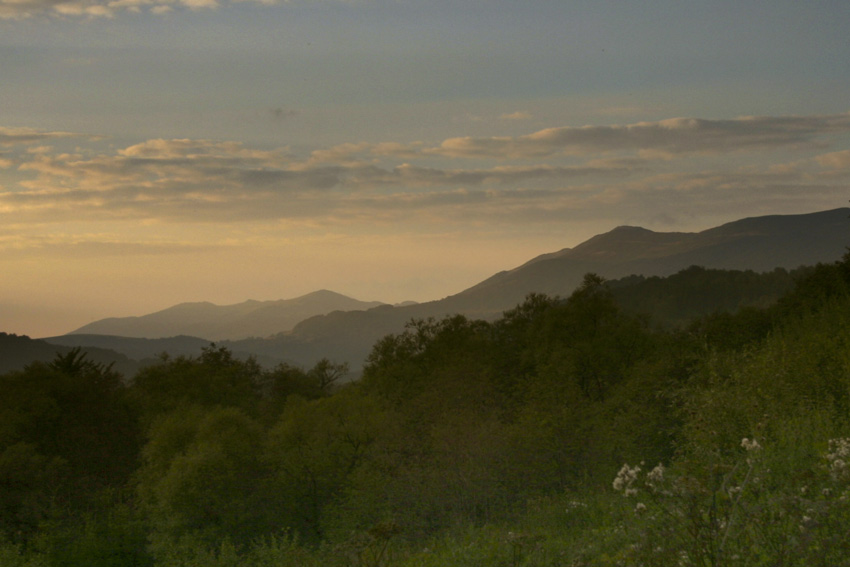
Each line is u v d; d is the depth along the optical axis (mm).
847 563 5418
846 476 6934
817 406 16609
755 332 53312
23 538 38969
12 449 43625
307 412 41750
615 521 10992
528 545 10250
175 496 34500
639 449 25641
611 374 48094
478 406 46156
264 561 21703
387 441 40156
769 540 6145
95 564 35406
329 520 32906
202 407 55719
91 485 48188
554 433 27703
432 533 22469
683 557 6152
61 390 57500
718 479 6582
